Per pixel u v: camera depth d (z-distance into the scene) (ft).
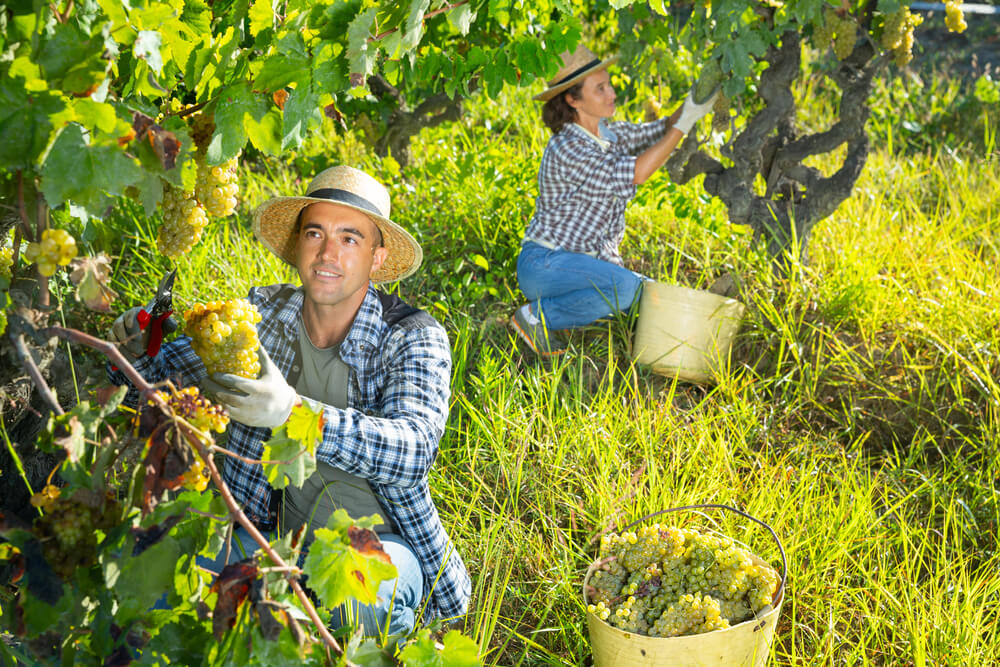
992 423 12.34
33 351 5.63
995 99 23.67
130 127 4.13
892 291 14.56
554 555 9.94
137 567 4.50
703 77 12.89
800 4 12.09
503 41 13.46
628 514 10.30
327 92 5.26
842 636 9.34
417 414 7.49
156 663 4.76
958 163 19.69
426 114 17.47
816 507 10.63
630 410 12.44
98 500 4.42
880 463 12.47
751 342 14.14
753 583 8.38
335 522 4.88
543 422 11.82
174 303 13.03
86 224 5.23
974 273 14.92
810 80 24.59
